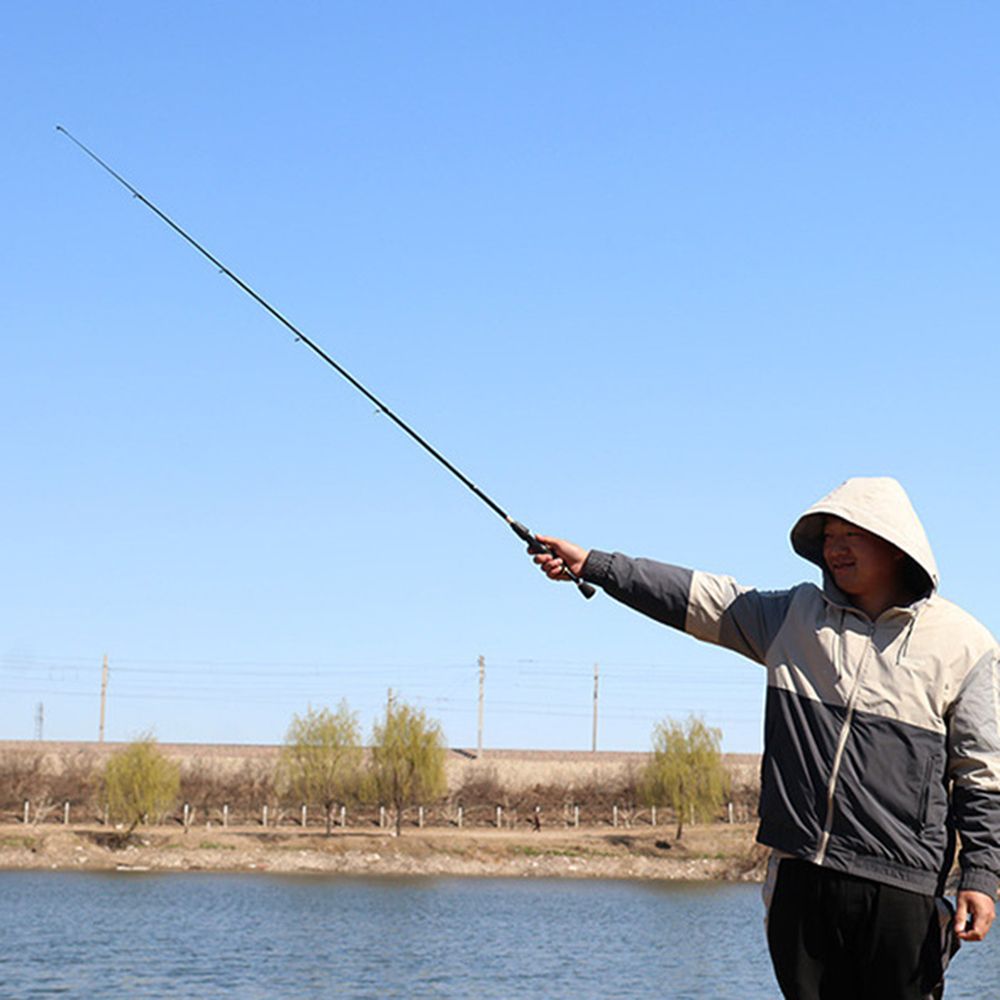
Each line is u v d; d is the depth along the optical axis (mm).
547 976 33594
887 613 5234
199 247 7332
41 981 31438
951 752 5184
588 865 72938
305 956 36750
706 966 35812
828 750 5191
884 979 5113
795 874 5223
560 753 90375
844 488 5445
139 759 73938
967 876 5047
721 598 5582
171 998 29172
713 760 78000
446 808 83125
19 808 79625
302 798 76938
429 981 32469
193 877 65500
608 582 5770
